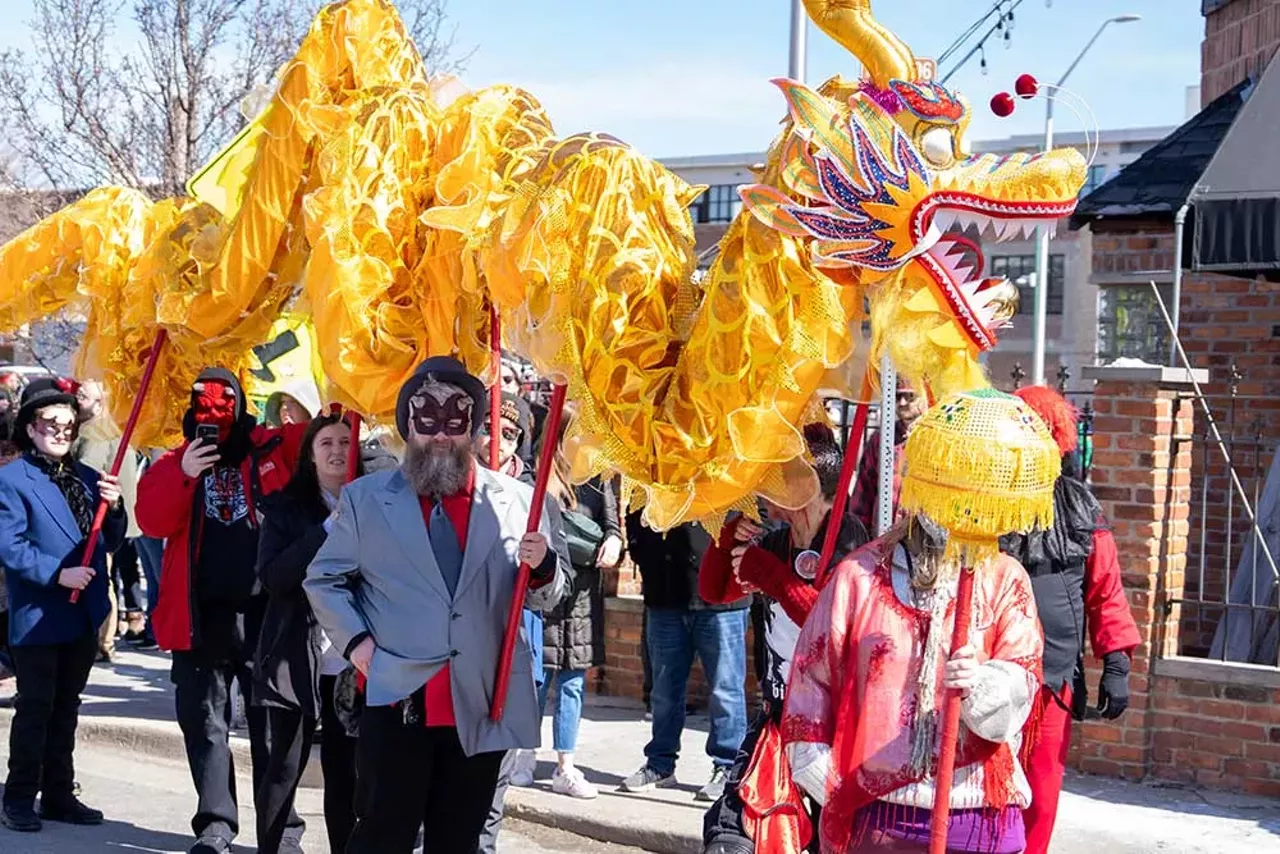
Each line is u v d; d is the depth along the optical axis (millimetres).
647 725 8562
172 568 6188
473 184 5234
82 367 7336
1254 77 9656
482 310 5527
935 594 3717
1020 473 3600
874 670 3734
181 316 6141
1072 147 3926
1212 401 9227
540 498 4824
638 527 7113
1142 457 7043
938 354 3887
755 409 4152
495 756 4719
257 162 5879
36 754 6906
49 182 14062
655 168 4590
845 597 3820
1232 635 7848
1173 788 6906
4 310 7336
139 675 10273
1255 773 6793
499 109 5418
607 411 4406
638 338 4387
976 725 3625
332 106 5652
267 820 5707
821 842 3822
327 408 5832
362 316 5230
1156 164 9367
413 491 4734
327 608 4688
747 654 8352
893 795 3703
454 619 4637
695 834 6586
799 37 9570
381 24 5844
